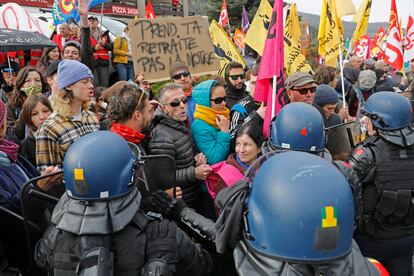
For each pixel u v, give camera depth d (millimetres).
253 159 2572
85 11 4566
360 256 1191
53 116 2775
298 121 1899
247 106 3789
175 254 1432
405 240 2457
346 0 5125
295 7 6430
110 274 1255
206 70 4410
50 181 1901
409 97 5535
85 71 2814
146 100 2445
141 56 4164
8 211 1894
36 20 7492
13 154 2182
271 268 1082
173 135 2795
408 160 2348
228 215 1289
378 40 14922
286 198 1052
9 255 1935
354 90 6250
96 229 1306
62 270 1354
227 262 2002
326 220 1020
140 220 1435
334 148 2998
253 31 5000
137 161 1529
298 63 5203
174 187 2051
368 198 2387
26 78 4230
